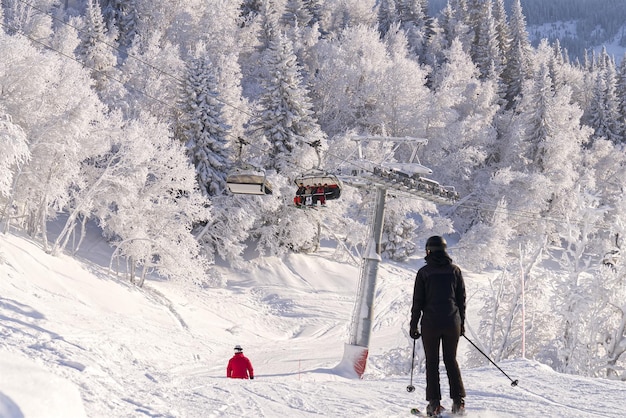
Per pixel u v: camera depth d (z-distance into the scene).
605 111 89.12
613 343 18.09
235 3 94.00
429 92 70.31
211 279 43.06
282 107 49.06
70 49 62.94
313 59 87.25
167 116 54.53
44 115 32.56
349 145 51.25
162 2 90.19
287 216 48.44
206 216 38.97
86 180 36.59
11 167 31.34
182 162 37.69
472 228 57.09
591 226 19.45
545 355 19.77
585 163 76.62
